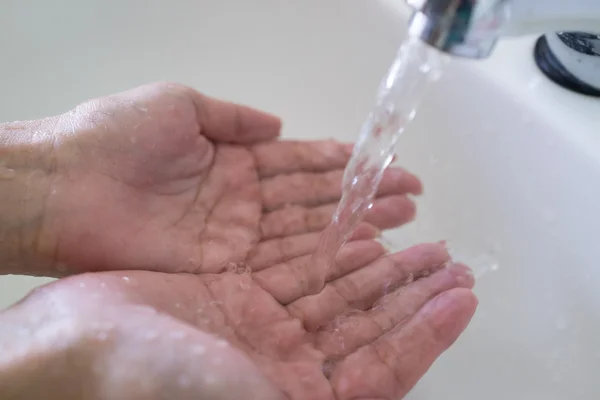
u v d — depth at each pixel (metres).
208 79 0.51
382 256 0.39
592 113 0.36
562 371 0.36
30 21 0.50
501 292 0.38
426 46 0.27
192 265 0.36
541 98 0.36
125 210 0.35
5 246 0.34
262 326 0.34
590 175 0.34
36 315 0.28
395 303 0.37
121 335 0.27
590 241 0.35
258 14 0.47
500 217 0.39
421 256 0.39
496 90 0.37
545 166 0.36
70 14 0.50
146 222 0.36
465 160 0.40
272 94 0.49
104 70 0.52
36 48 0.51
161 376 0.26
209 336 0.27
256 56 0.49
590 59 0.35
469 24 0.25
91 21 0.51
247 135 0.41
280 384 0.31
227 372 0.26
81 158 0.35
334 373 0.33
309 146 0.42
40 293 0.29
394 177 0.41
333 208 0.42
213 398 0.26
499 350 0.38
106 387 0.26
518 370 0.37
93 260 0.35
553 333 0.36
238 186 0.40
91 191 0.35
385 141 0.32
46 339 0.27
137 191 0.36
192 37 0.50
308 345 0.34
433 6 0.25
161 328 0.27
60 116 0.36
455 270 0.38
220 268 0.37
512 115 0.37
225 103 0.39
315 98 0.48
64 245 0.34
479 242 0.40
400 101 0.30
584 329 0.35
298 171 0.42
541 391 0.36
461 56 0.26
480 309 0.39
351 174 0.34
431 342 0.34
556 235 0.36
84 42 0.52
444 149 0.40
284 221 0.40
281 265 0.38
